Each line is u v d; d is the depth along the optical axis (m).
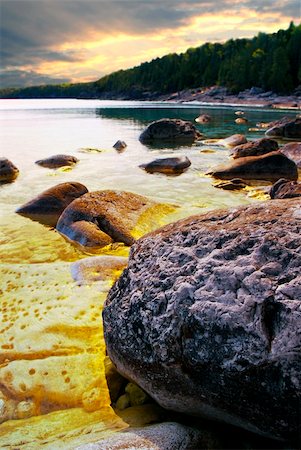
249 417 2.81
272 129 23.97
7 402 3.58
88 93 172.75
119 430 3.05
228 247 3.37
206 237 3.60
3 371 3.91
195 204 9.88
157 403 3.36
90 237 7.46
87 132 26.45
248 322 2.83
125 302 3.60
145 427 3.00
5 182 12.42
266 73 81.50
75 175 13.31
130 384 3.67
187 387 3.03
